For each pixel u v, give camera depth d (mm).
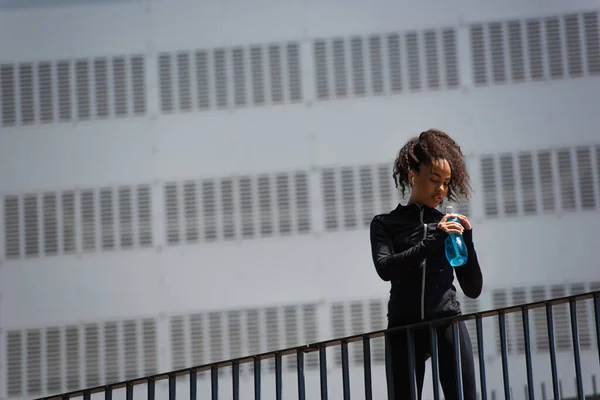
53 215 17125
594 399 10125
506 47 17156
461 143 17016
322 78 17219
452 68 17125
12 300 16906
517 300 16594
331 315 16656
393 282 7160
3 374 16766
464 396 6984
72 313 16859
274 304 16734
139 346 16750
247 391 16594
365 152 17031
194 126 17234
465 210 16875
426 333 7137
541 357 16438
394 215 7199
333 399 16391
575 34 17125
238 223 16984
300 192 17000
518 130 16984
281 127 17172
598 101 16953
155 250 16984
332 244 16844
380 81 17172
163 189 17141
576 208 16766
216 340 16703
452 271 7105
